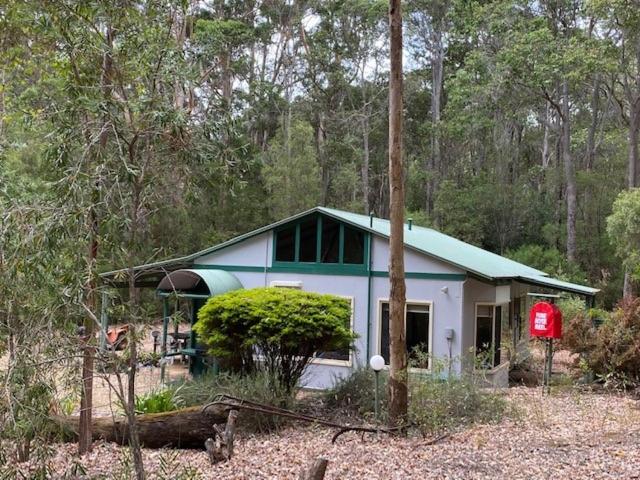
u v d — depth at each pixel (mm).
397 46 8211
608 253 31797
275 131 37844
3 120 7793
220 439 7066
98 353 4273
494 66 31359
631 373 12344
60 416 6059
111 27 4629
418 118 42812
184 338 15711
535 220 33625
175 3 4777
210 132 4379
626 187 33188
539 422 8656
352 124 40438
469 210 33438
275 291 10469
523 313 17406
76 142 4203
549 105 35500
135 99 4238
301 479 4555
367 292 13406
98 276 4098
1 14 7453
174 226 22328
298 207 28281
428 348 12844
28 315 4129
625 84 29031
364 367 10914
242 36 32469
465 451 7012
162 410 8602
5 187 4730
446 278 12859
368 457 6848
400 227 8312
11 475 4348
